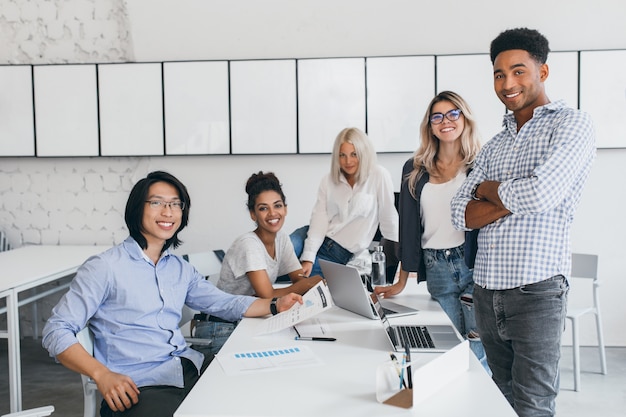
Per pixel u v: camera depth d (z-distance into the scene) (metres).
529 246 1.69
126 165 4.21
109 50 4.16
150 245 2.02
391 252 2.79
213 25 4.06
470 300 2.26
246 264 2.45
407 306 2.25
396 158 4.05
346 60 3.96
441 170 2.36
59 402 3.15
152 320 1.97
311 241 3.27
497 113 3.91
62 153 4.12
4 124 4.13
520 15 3.92
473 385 1.38
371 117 3.97
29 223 4.29
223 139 4.05
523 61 1.71
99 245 4.25
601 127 3.86
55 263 3.35
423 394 1.30
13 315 2.75
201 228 4.19
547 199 1.60
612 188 3.96
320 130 4.01
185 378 1.97
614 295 4.01
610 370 3.54
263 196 2.53
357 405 1.28
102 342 1.93
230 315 2.17
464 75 3.91
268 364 1.57
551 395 1.72
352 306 2.14
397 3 3.98
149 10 4.06
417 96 3.95
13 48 4.21
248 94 4.02
